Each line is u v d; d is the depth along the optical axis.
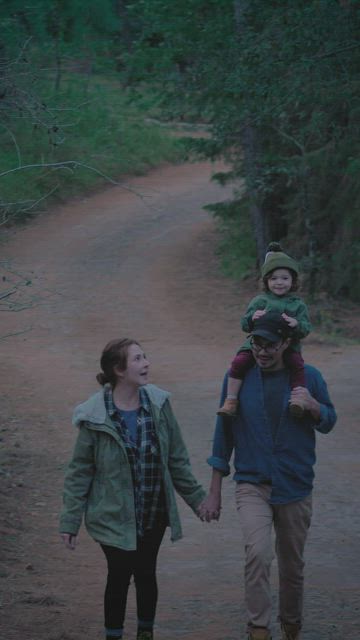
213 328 21.06
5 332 20.38
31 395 14.50
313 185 24.02
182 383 15.64
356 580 6.49
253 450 4.65
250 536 4.46
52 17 13.55
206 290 24.81
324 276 23.72
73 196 34.47
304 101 16.55
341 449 11.09
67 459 10.68
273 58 15.68
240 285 25.30
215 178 28.34
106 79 46.81
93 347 19.09
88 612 5.64
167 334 20.42
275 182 25.53
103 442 4.46
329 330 20.78
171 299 23.91
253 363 4.77
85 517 4.51
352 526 8.05
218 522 8.40
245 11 18.80
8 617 5.43
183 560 7.19
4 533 7.60
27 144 23.59
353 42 14.11
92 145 36.75
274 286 5.02
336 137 21.95
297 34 14.89
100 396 4.55
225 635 5.19
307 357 18.05
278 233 27.12
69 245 29.20
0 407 13.51
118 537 4.40
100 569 6.82
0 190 20.06
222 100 23.16
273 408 4.64
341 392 14.53
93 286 24.94
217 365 17.30
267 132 24.31
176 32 23.75
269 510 4.61
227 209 28.84
